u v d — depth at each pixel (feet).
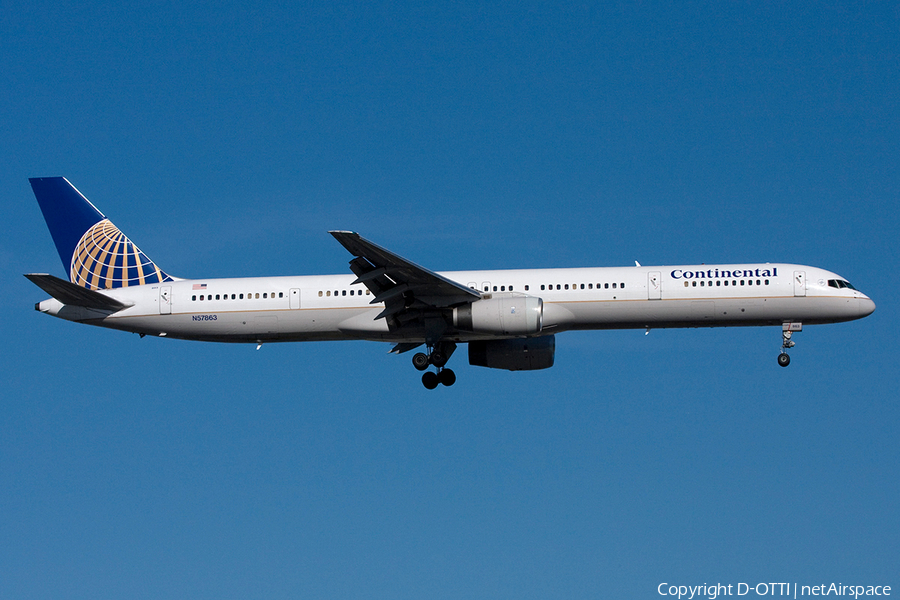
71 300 474.49
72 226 509.76
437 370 481.05
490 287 461.78
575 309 456.04
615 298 454.40
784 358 472.85
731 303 451.12
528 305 438.40
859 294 453.17
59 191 511.81
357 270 422.82
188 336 488.02
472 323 440.86
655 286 453.99
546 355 479.41
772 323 458.50
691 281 453.99
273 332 479.41
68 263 507.71
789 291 449.89
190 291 484.74
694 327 465.47
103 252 506.07
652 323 459.73
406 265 414.00
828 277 454.40
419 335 461.37
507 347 478.59
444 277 463.01
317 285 476.13
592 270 464.65
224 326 480.64
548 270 467.93
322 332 477.36
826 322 456.04
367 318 467.52
